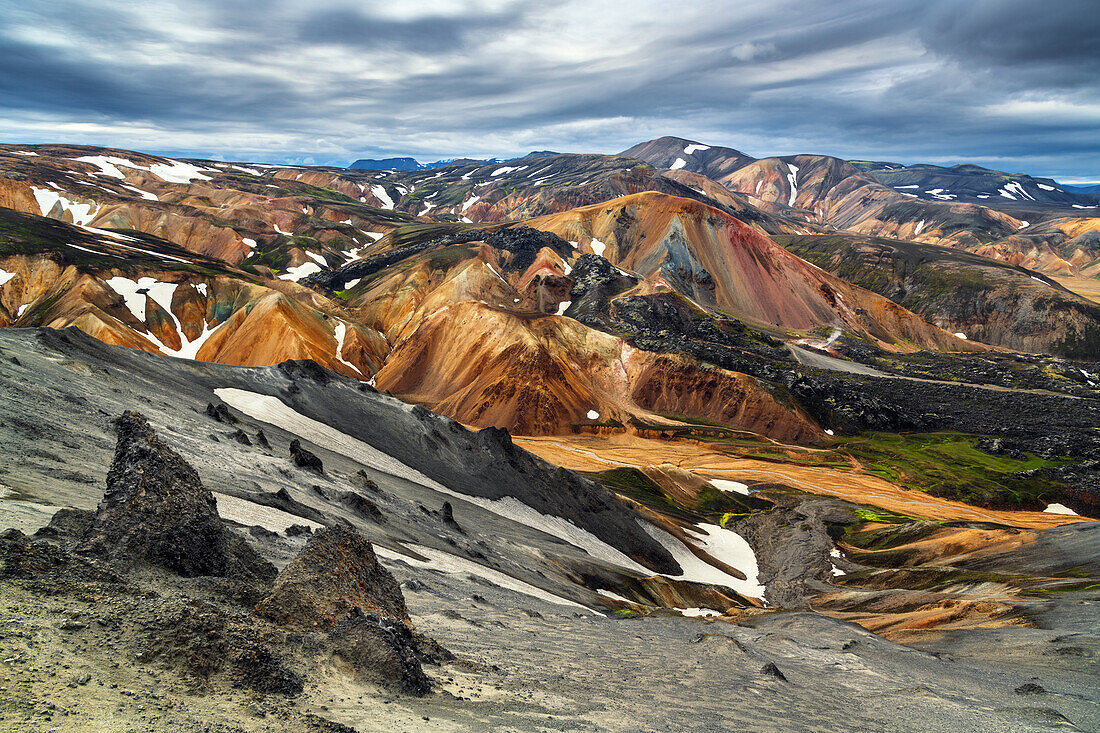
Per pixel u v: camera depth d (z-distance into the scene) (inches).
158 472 584.4
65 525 577.3
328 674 443.8
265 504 1338.6
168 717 323.6
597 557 2878.9
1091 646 1418.6
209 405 2161.7
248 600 526.0
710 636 1286.9
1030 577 2605.8
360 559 633.6
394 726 385.4
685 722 583.8
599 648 1008.9
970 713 843.4
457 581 1385.3
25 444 1096.2
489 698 514.6
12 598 390.3
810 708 773.3
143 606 430.0
